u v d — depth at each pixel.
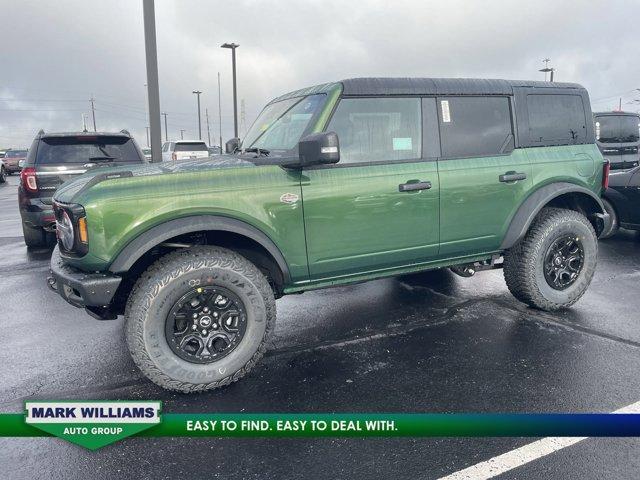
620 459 2.45
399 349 3.83
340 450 2.57
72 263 3.16
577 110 4.61
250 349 3.30
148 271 3.15
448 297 5.09
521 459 2.46
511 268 4.48
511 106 4.25
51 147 6.99
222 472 2.42
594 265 4.60
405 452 2.54
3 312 4.91
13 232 9.70
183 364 3.15
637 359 3.57
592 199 4.69
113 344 4.08
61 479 2.40
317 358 3.71
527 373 3.38
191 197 3.13
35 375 3.52
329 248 3.57
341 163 3.57
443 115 3.95
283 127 3.85
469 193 4.01
